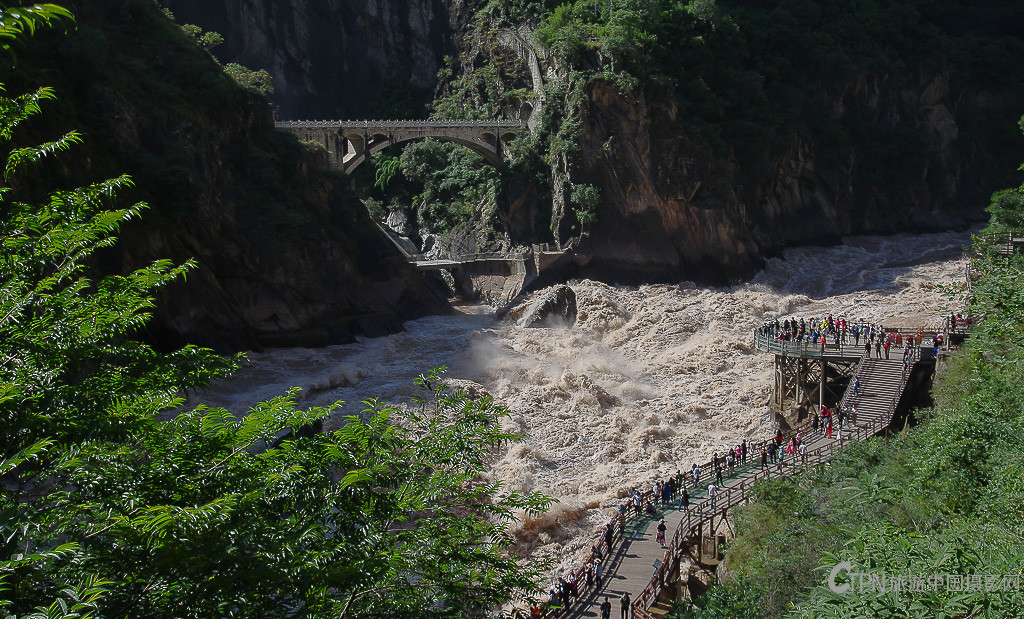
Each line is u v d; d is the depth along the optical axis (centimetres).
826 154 10862
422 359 6650
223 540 1072
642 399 5800
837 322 5819
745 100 10338
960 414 2206
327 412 1420
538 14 11325
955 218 11644
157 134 6731
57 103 5953
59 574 1030
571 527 3862
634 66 9344
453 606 1438
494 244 9819
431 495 1415
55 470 1110
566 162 9194
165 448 1261
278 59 13300
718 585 2473
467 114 11919
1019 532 1359
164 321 6144
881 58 11494
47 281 1277
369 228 8650
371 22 13562
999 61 11950
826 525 2392
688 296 8456
